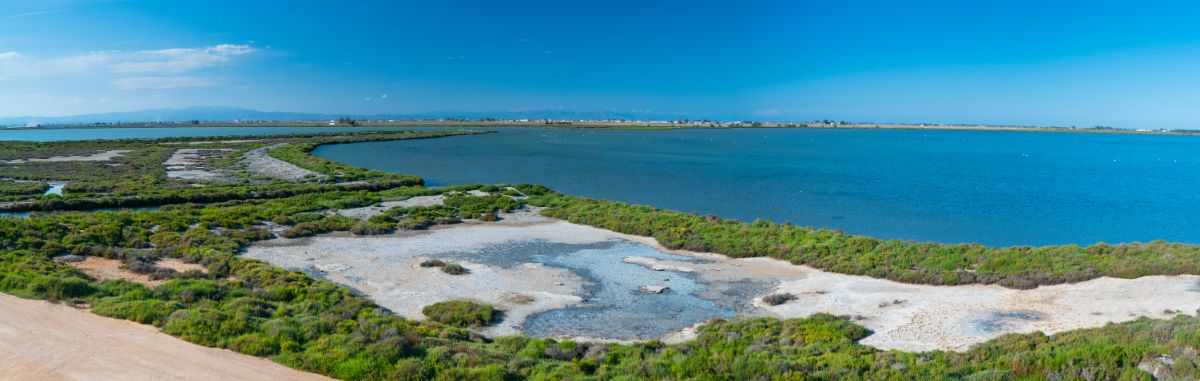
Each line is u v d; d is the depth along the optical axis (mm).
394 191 76438
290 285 34250
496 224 58469
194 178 91188
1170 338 22812
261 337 23656
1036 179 105188
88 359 20969
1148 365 20094
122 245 44781
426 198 71750
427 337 25531
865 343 26781
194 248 43219
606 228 56594
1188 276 36062
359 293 35219
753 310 33469
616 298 35594
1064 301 32781
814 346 25547
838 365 21953
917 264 41531
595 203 67312
